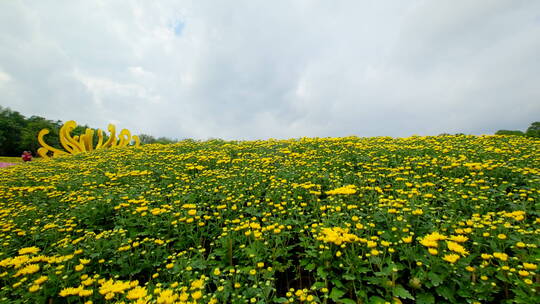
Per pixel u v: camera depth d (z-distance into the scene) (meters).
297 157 8.42
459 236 2.88
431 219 3.77
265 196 5.39
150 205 5.18
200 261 3.39
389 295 2.64
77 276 3.23
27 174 9.16
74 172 9.09
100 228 4.54
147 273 3.67
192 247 3.80
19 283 3.01
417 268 2.90
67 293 2.72
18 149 55.88
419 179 5.71
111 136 20.75
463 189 4.87
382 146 8.68
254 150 10.23
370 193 4.97
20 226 4.91
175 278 3.33
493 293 2.72
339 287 2.88
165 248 3.85
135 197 5.57
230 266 3.31
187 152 10.55
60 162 12.12
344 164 7.12
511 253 3.27
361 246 3.27
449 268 2.65
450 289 2.60
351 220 3.89
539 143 8.38
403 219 3.65
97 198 5.62
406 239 2.99
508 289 2.70
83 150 18.84
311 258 3.34
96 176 7.88
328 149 8.70
